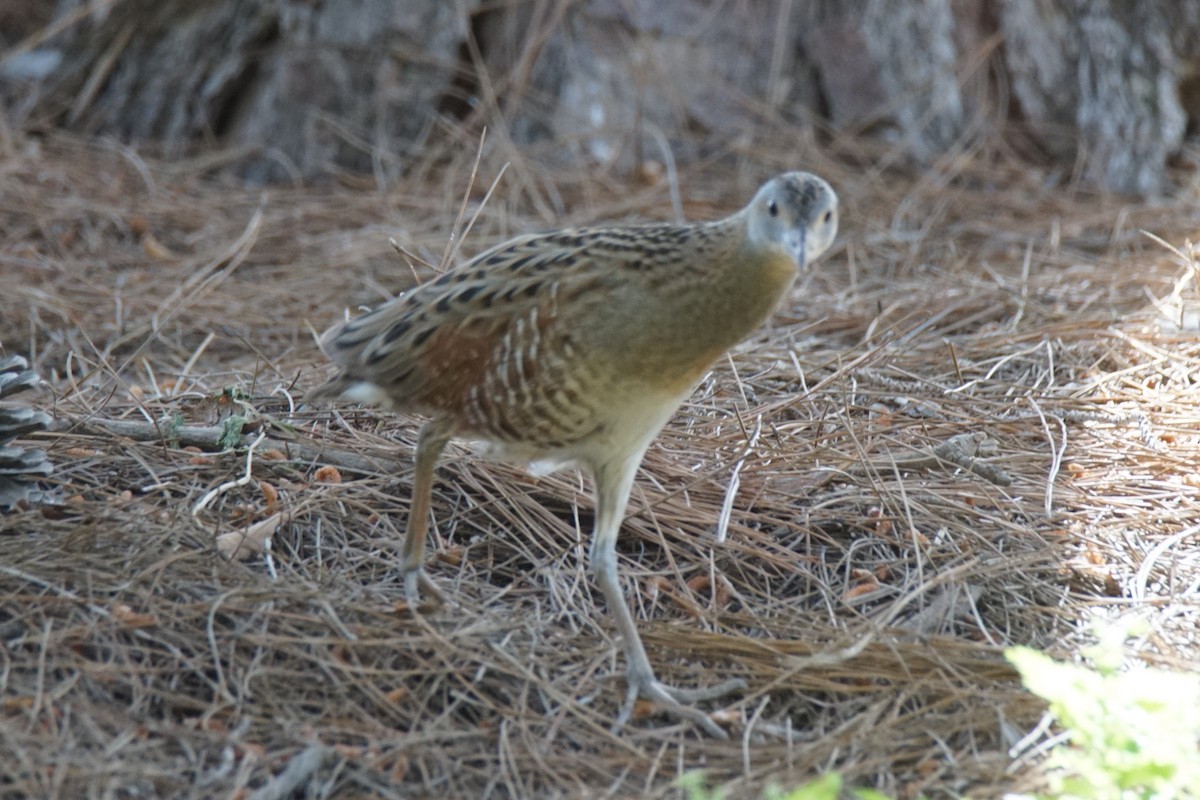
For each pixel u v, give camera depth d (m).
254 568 8.84
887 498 9.96
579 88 17.30
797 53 17.81
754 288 7.68
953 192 16.80
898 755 7.64
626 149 17.20
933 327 13.27
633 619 8.85
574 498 9.88
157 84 17.77
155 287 14.08
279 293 14.01
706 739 7.90
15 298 13.43
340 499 9.55
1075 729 7.06
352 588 8.75
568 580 9.22
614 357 7.73
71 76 18.11
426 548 9.37
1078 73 17.94
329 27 17.25
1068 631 8.80
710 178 17.03
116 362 12.63
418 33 17.36
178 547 8.74
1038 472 10.51
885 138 17.67
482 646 8.33
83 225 15.33
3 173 16.06
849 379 11.80
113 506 9.09
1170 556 9.54
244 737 7.46
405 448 10.27
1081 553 9.51
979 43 18.02
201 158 17.30
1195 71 18.17
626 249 7.84
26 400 11.24
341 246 15.14
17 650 7.77
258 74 17.64
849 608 8.97
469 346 8.01
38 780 6.92
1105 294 13.77
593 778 7.54
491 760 7.58
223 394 10.72
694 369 7.93
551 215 15.98
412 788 7.29
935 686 8.17
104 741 7.25
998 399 11.62
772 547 9.58
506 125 17.42
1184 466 10.49
